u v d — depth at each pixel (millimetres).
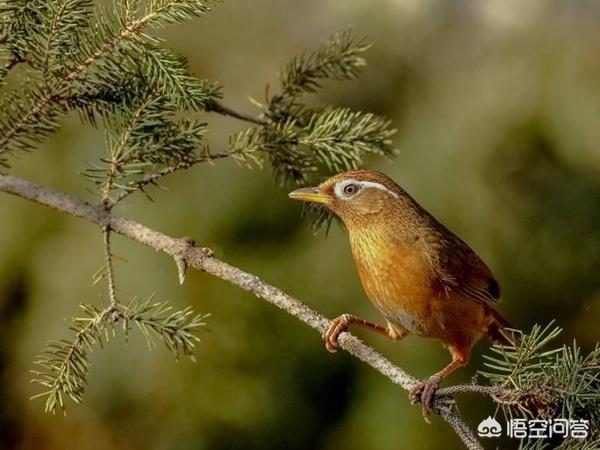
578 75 12984
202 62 13180
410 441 12438
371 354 7129
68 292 12336
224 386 12664
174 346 6711
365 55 13094
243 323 12742
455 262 8062
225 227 12797
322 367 12867
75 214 7266
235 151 7668
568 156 12969
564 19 13367
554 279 13086
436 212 12805
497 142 12922
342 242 12789
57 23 6797
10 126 7246
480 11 13469
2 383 12469
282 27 13344
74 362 6684
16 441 12492
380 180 8156
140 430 12523
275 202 12883
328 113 8312
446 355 12398
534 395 6180
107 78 7078
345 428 12750
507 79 13055
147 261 12414
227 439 12672
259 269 12750
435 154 12859
